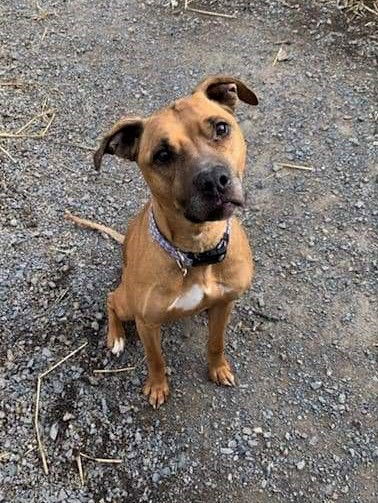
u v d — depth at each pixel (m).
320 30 1.49
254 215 1.19
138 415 0.98
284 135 1.30
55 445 0.95
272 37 1.49
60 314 1.08
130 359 1.04
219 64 1.45
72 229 1.19
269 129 1.32
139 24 1.56
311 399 0.98
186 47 1.49
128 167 1.28
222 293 0.88
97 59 1.49
